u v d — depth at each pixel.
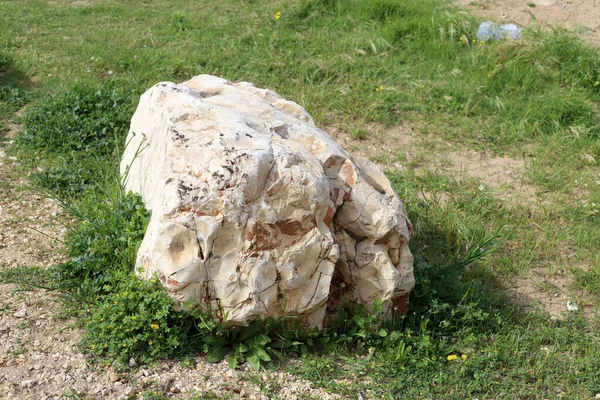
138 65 9.19
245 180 4.21
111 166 6.59
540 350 4.77
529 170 7.24
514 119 8.23
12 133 7.30
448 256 5.79
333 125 8.02
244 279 4.20
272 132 4.80
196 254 4.18
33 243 5.52
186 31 10.48
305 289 4.36
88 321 4.55
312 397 4.16
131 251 4.71
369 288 4.59
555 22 10.84
